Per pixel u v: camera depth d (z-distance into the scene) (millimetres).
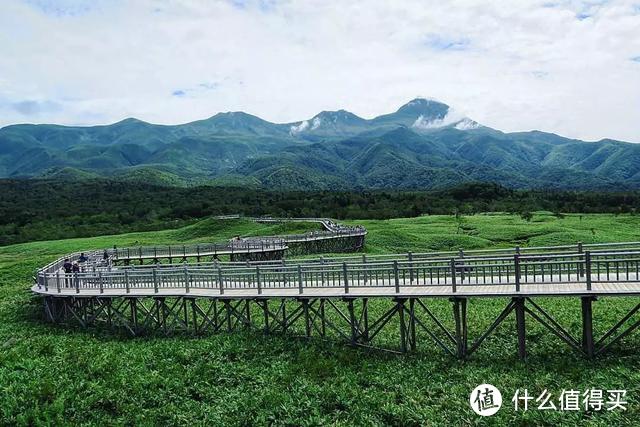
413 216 138250
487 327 32875
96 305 43844
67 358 30578
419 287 28406
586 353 26047
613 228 92125
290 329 33688
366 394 23781
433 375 25188
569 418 20609
